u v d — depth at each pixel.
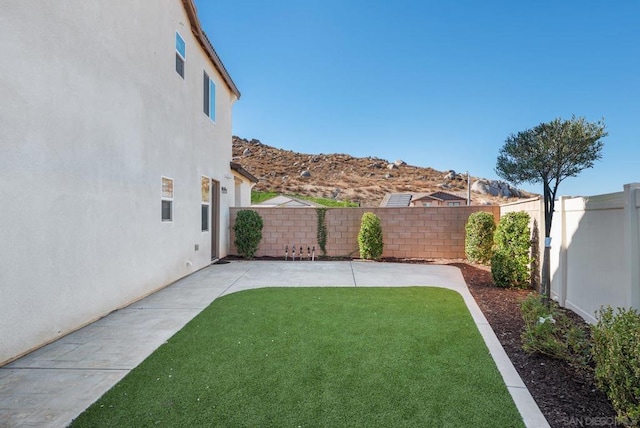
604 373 2.64
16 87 3.81
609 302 4.24
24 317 3.91
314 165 61.50
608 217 4.27
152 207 6.86
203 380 3.24
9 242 3.73
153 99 6.90
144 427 2.54
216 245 11.09
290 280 8.11
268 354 3.84
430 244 11.65
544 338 3.79
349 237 11.95
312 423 2.55
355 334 4.46
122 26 5.82
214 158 10.68
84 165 4.91
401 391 3.01
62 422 2.62
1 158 3.64
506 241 7.43
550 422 2.56
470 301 6.15
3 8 3.66
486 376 3.29
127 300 5.97
